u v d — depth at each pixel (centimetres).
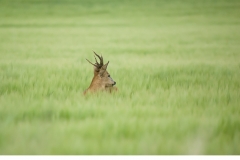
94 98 3238
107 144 2028
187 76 4931
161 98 3350
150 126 2369
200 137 2128
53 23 18712
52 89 3750
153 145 1992
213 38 12725
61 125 2405
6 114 2681
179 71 5388
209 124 2436
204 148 1997
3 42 11662
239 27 16250
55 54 8538
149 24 18275
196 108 3003
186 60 7050
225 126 2447
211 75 5000
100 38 13238
